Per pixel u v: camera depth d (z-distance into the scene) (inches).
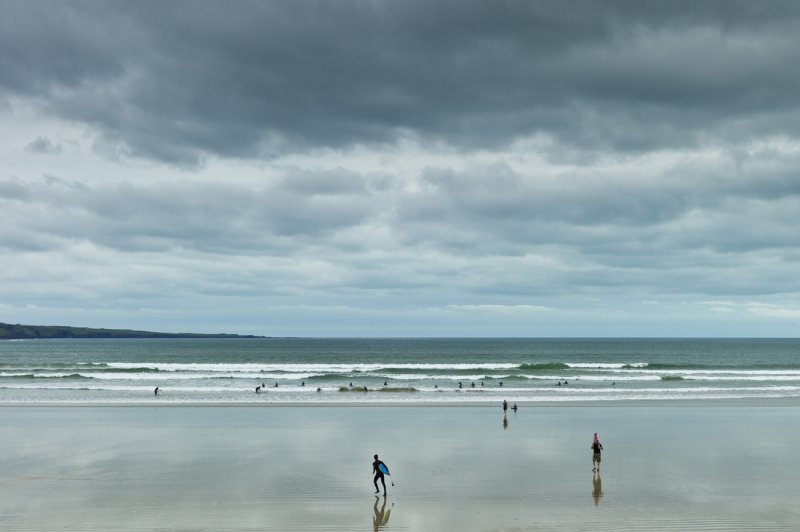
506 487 823.7
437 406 1737.2
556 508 727.7
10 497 775.7
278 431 1288.1
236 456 1028.5
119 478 875.4
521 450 1079.6
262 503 748.6
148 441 1169.4
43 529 653.3
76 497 775.7
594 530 649.6
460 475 892.0
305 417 1505.9
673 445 1129.4
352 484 839.7
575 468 938.1
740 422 1419.8
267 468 938.7
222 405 1743.4
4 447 1109.1
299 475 892.6
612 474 898.7
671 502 751.7
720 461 990.4
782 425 1373.0
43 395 1985.7
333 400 1871.3
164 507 732.0
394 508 728.3
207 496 780.6
